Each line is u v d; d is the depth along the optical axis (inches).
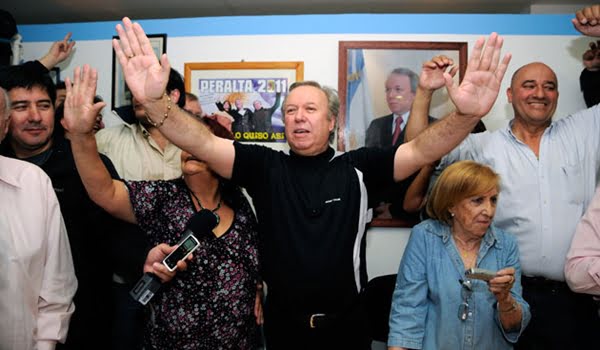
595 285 59.8
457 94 51.1
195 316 54.7
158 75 49.6
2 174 50.3
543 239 71.2
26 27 99.0
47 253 52.2
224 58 91.9
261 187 59.3
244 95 91.0
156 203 57.9
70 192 65.4
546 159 73.9
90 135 52.1
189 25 93.2
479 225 57.2
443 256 59.1
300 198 57.7
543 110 72.8
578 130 75.5
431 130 57.1
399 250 89.6
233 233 58.2
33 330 49.4
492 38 51.0
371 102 88.1
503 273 51.4
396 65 87.9
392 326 58.7
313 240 55.8
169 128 53.4
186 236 52.3
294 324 56.0
